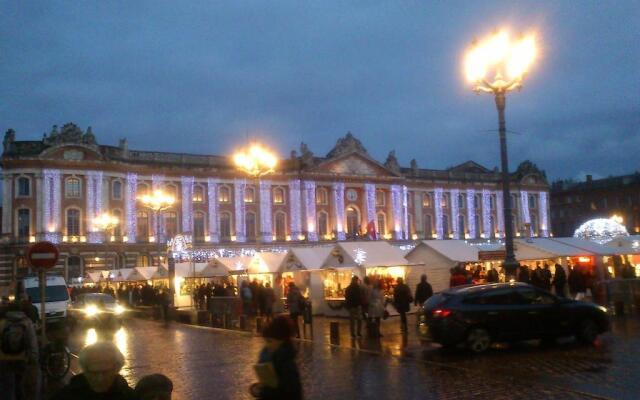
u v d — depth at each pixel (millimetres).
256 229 89312
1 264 74312
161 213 83312
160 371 18047
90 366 5562
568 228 127000
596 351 17938
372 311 23766
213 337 26844
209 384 15734
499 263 39469
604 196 121125
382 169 98750
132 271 56344
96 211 77312
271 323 6926
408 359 17828
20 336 13156
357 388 14242
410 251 38188
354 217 96500
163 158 84688
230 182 88375
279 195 91688
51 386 16391
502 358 17500
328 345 21859
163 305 40312
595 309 19453
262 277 43344
